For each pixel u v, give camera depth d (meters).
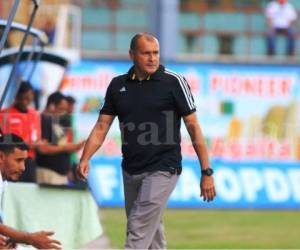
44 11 45.75
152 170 19.83
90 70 43.78
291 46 53.31
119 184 43.22
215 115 44.59
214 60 48.41
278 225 37.59
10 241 16.81
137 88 19.92
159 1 52.03
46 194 22.17
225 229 36.03
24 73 31.94
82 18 52.84
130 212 20.27
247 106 44.75
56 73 36.81
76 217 22.41
